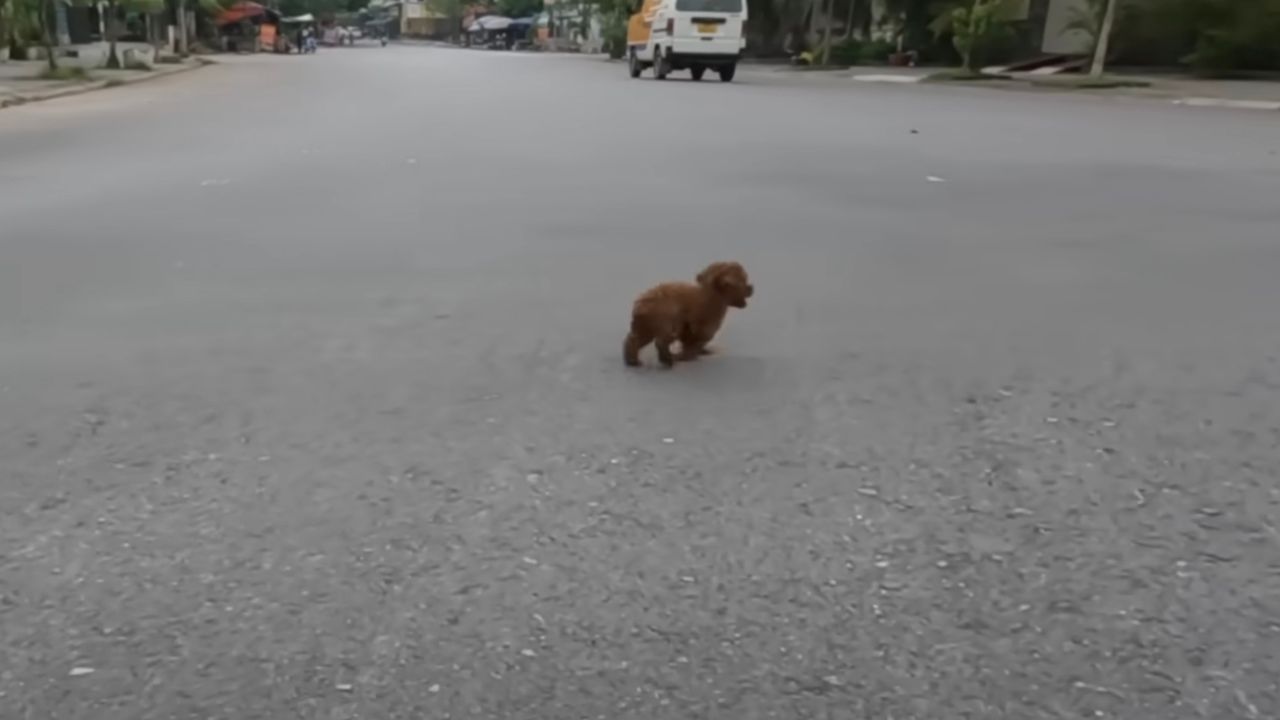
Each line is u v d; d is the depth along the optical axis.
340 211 7.57
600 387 3.83
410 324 4.65
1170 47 29.67
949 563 2.58
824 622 2.34
